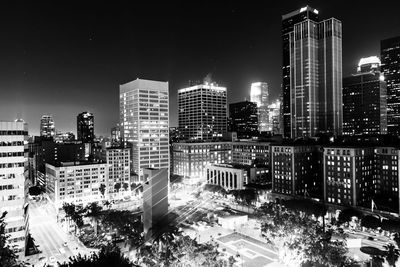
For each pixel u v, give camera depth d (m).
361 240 148.00
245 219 180.00
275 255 131.88
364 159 195.50
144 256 112.50
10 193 144.88
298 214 156.12
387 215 168.50
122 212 181.12
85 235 172.75
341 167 195.00
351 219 168.88
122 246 143.50
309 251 95.56
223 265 92.25
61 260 137.62
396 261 113.19
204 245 105.94
